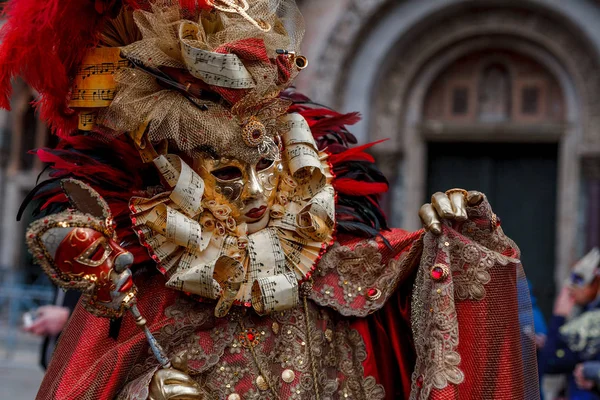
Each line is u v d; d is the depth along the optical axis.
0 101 1.67
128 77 1.61
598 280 4.51
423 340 1.67
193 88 1.62
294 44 1.82
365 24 11.17
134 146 1.70
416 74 11.61
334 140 1.96
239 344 1.67
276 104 1.70
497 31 11.26
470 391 1.62
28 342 10.30
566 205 11.18
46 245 1.42
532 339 1.75
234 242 1.67
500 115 11.63
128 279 1.48
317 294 1.75
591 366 4.22
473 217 1.68
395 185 11.62
